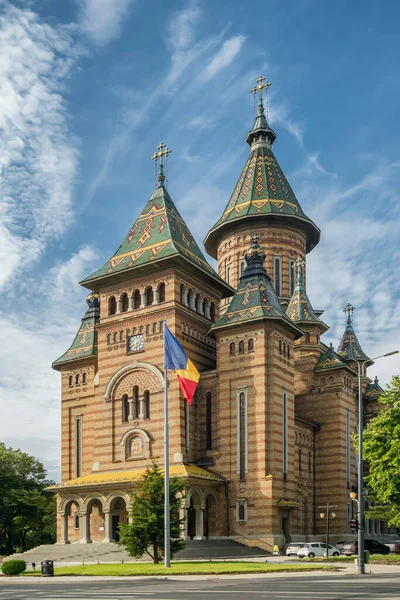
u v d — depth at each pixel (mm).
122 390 70812
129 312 72125
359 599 22891
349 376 80500
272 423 64062
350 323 97812
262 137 95500
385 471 53594
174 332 68375
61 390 80062
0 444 100250
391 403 57281
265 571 42219
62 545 65500
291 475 65500
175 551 51781
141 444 67812
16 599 26562
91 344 79562
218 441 66875
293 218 89250
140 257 72312
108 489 64812
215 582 35062
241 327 67250
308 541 70312
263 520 61531
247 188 92250
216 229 92188
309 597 23922
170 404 66750
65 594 28797
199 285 73938
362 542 42031
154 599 24484
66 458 77438
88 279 74312
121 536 51344
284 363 67750
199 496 62875
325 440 76750
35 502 89312
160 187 77750
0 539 97938
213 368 73062
